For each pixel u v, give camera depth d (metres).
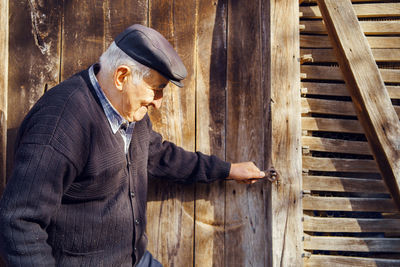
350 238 1.52
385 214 1.62
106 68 1.02
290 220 1.44
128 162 1.10
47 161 0.87
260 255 1.54
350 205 1.54
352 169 1.58
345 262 1.49
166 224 1.53
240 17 1.61
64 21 1.52
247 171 1.41
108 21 1.54
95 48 1.52
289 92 1.49
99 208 1.03
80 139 0.94
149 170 1.34
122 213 1.07
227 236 1.55
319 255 1.51
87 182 0.98
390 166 1.44
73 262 1.03
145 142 1.21
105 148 1.00
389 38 1.66
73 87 1.00
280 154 1.46
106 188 1.02
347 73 1.54
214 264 1.54
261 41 1.60
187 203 1.54
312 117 1.64
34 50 1.49
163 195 1.54
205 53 1.58
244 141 1.57
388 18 1.72
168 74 1.00
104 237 1.04
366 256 1.60
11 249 0.84
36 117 0.92
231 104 1.58
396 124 1.46
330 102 1.61
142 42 0.98
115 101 1.02
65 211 0.99
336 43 1.55
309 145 1.57
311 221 1.52
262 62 1.60
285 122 1.48
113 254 1.08
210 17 1.59
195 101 1.56
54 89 0.99
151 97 1.04
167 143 1.38
